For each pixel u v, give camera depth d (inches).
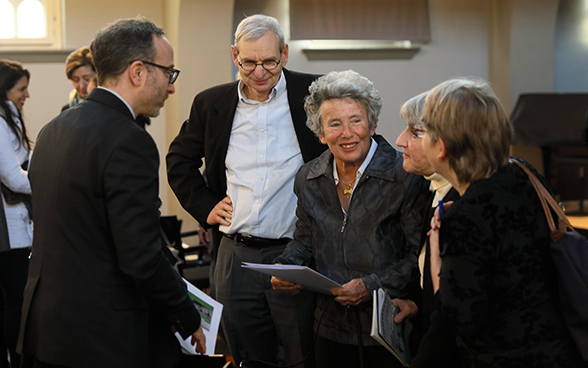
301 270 72.4
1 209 115.1
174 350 75.4
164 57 72.7
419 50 268.1
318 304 87.3
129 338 67.9
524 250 55.5
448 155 58.1
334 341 83.9
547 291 56.9
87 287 66.3
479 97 56.3
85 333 65.8
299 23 250.5
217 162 101.8
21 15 233.8
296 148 99.3
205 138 103.7
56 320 65.7
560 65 287.7
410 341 80.9
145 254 65.5
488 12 275.9
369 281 78.4
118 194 65.2
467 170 56.9
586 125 174.1
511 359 56.6
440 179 73.0
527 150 289.1
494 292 56.4
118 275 67.9
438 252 62.8
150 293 67.5
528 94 269.1
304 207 87.4
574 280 54.7
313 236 86.8
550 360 55.4
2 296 118.3
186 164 107.0
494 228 54.9
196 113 106.3
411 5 261.9
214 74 230.1
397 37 261.6
